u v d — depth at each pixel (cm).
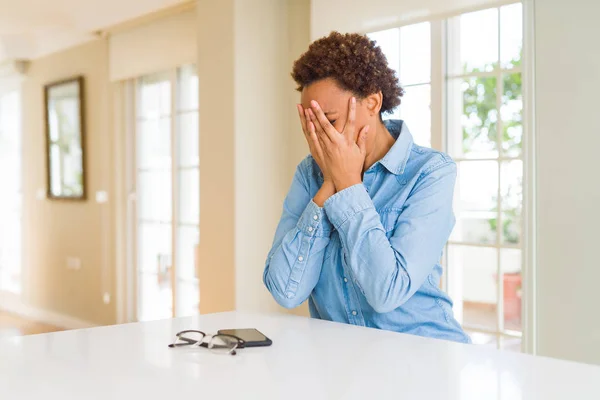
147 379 90
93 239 517
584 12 246
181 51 425
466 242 299
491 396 81
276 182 366
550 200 256
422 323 131
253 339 110
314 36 332
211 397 82
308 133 133
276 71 365
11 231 648
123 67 478
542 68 258
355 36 131
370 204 127
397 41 319
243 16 350
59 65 556
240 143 350
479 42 295
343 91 128
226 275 356
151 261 480
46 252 577
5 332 527
